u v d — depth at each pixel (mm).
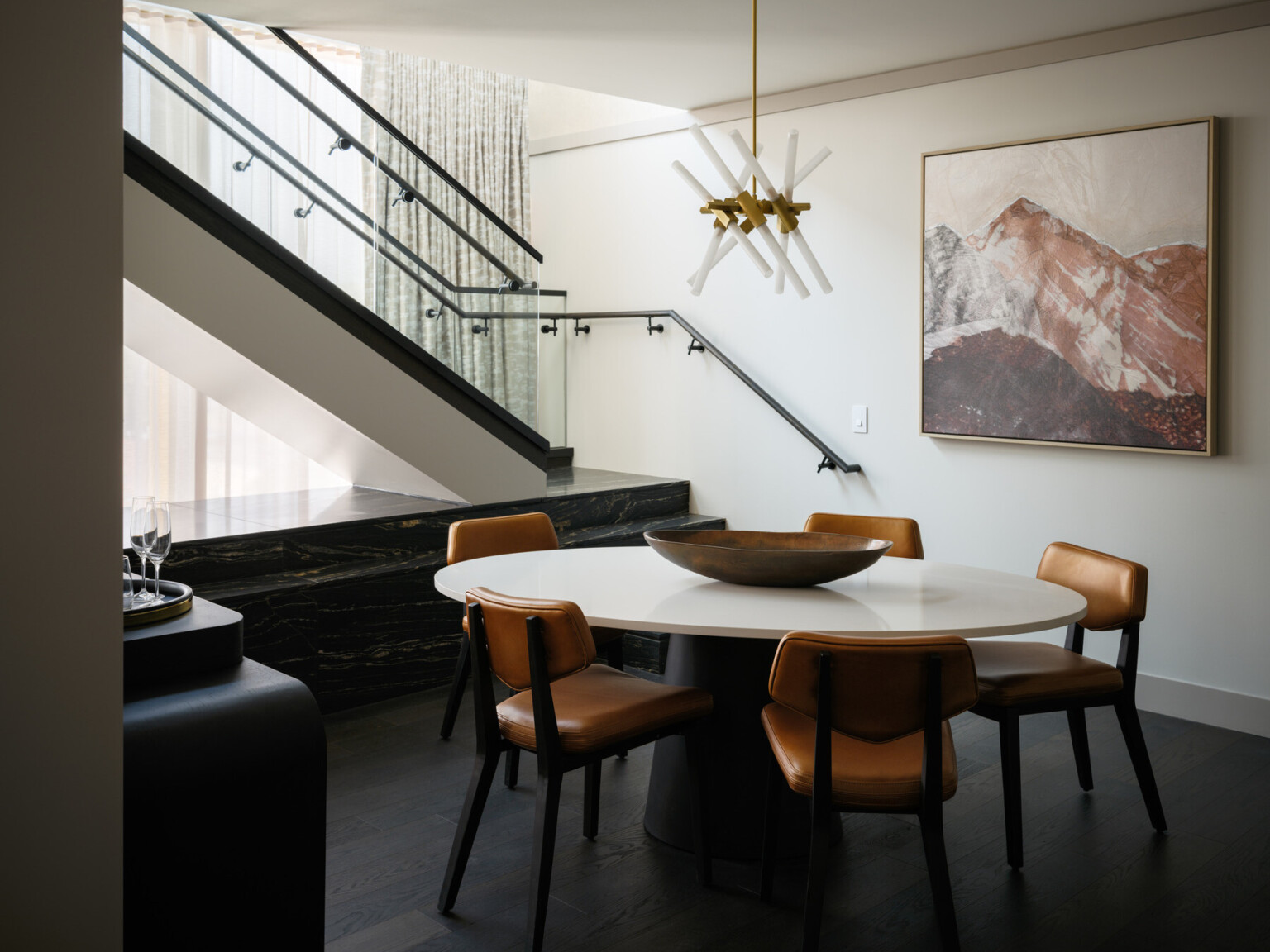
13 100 1439
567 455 6594
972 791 3451
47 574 1514
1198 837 3088
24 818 1513
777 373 5465
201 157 4062
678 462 6035
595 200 6363
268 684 2180
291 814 2137
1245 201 3906
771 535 3363
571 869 2889
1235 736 3994
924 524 4930
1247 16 3832
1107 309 4211
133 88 3889
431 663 4637
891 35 4250
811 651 2193
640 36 4285
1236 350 3975
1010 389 4520
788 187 2992
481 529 3771
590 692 2795
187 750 1994
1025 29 4160
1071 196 4277
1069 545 3328
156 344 4527
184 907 1992
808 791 2318
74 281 1511
